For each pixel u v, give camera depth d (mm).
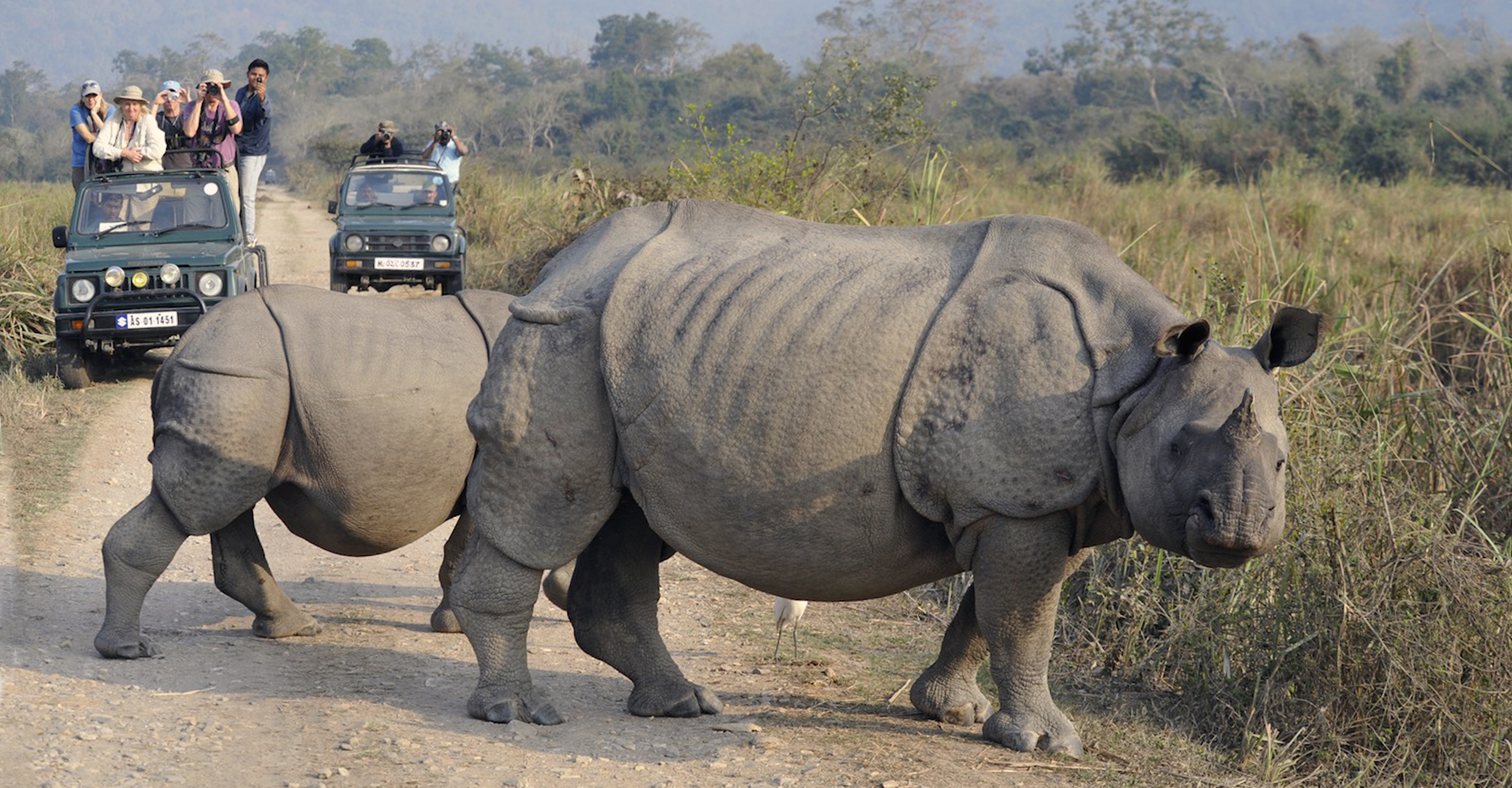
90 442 17734
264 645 11492
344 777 8266
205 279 23438
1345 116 73250
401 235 31891
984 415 8586
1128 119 139875
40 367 23953
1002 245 9172
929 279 9070
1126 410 8391
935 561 9250
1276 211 39281
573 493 9430
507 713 9617
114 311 22828
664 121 161500
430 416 10914
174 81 26906
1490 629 10688
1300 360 8320
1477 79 111125
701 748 9312
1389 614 10766
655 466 9109
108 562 10742
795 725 9953
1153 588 12438
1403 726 10266
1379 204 43344
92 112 25281
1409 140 66812
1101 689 11578
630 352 9141
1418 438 14977
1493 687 10484
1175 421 8180
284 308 11055
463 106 183875
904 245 9461
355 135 151500
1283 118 82062
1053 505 8547
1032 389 8547
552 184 48625
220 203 25000
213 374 10602
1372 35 148125
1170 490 8016
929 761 9141
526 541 9547
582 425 9328
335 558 14977
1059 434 8500
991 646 9352
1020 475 8562
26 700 9375
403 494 10984
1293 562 11523
